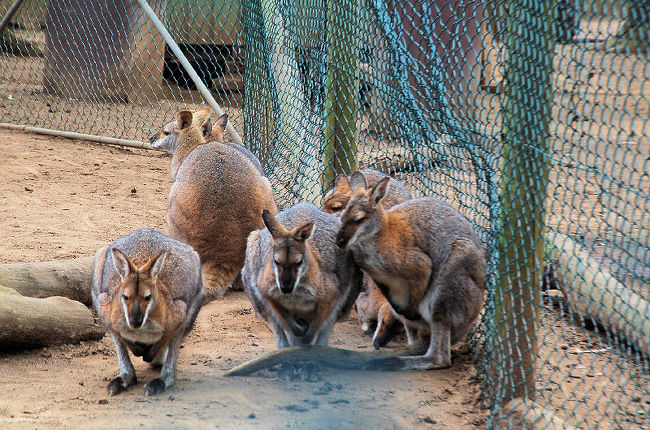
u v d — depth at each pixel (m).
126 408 6.17
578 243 7.78
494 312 6.52
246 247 8.61
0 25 16.58
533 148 6.13
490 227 7.15
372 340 8.16
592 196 10.98
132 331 6.51
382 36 9.05
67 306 7.70
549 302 7.95
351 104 10.03
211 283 9.24
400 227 7.21
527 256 6.31
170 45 13.29
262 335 8.22
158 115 16.86
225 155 9.87
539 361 6.94
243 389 6.63
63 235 10.59
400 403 6.41
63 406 6.21
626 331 6.86
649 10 5.18
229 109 16.28
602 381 6.81
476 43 11.88
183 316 6.66
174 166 11.29
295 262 6.85
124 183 13.34
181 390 6.62
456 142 8.30
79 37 17.27
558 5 5.95
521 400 6.31
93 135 15.36
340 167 10.16
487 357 6.65
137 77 17.61
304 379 6.84
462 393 6.70
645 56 5.46
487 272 7.25
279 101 11.42
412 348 7.43
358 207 6.99
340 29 9.84
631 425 6.06
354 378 6.94
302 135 10.98
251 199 9.65
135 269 6.37
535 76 6.06
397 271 7.13
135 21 17.27
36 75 19.19
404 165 10.36
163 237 7.24
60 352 7.52
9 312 7.17
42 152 14.57
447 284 7.10
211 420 5.91
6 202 11.87
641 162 10.66
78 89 17.73
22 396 6.40
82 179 13.34
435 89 7.95
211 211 9.45
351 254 7.49
